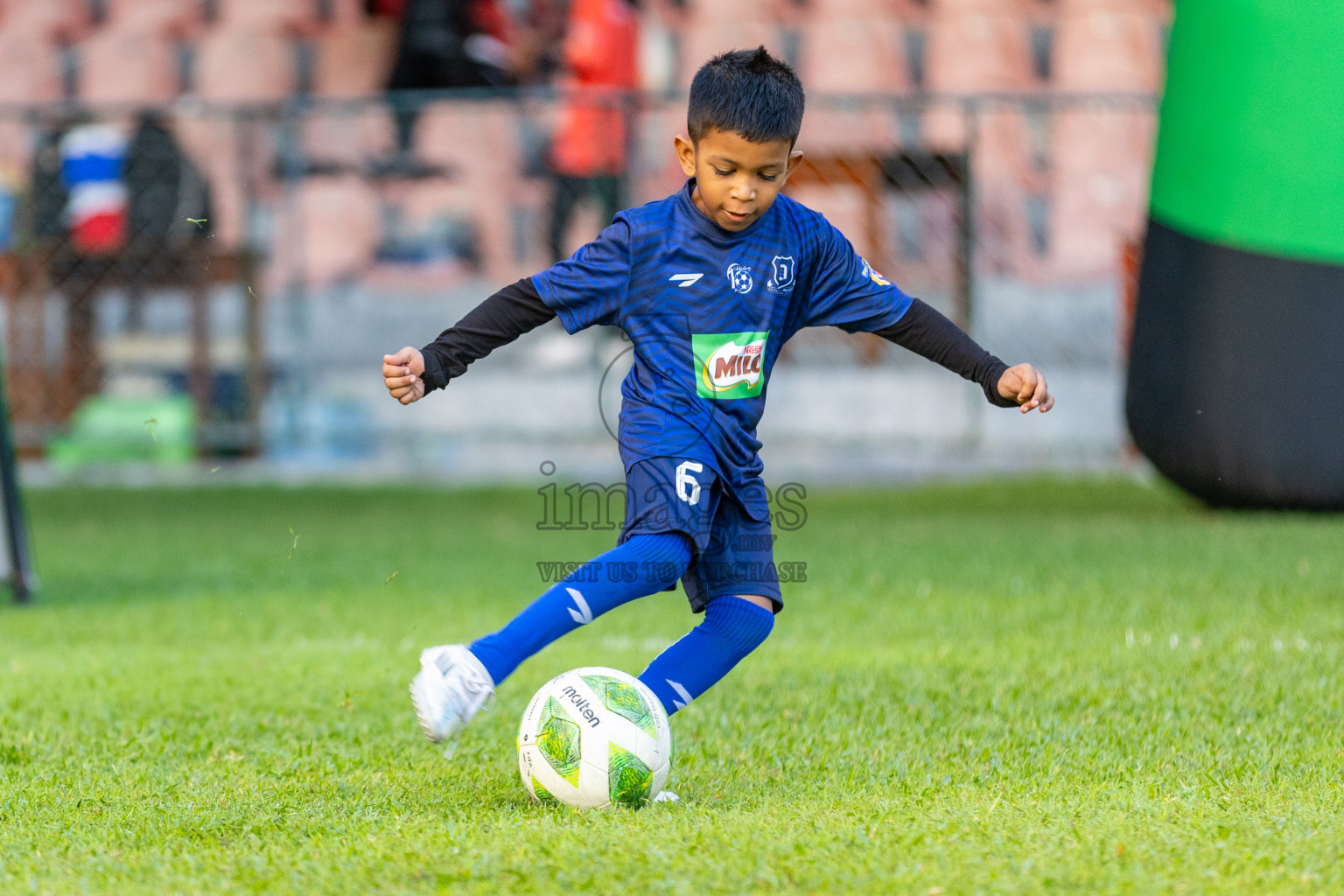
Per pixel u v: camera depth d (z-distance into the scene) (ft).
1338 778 28.71
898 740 33.42
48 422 110.32
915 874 21.58
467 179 132.16
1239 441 74.08
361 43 149.59
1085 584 61.31
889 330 29.73
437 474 111.96
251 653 48.57
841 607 56.90
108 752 33.19
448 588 64.23
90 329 110.22
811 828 24.58
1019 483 104.22
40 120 106.73
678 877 21.49
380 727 36.17
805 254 29.14
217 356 111.86
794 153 29.04
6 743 34.30
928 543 78.07
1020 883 21.17
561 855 22.65
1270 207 71.36
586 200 111.14
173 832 25.50
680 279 28.12
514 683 42.29
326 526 90.38
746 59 27.25
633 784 26.81
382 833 24.85
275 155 129.80
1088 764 30.50
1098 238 136.67
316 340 123.34
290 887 21.65
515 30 129.18
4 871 23.13
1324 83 69.67
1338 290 70.90
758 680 41.50
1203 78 73.51
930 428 109.29
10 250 109.70
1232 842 23.24
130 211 110.22
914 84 154.61
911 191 108.17
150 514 96.48
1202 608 53.88
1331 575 62.08
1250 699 37.09
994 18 154.71
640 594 27.02
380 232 132.77
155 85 153.07
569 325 28.50
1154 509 91.71
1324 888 20.90
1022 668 42.57
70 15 155.84
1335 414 71.82
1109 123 141.08
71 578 69.15
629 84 113.70
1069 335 121.49
